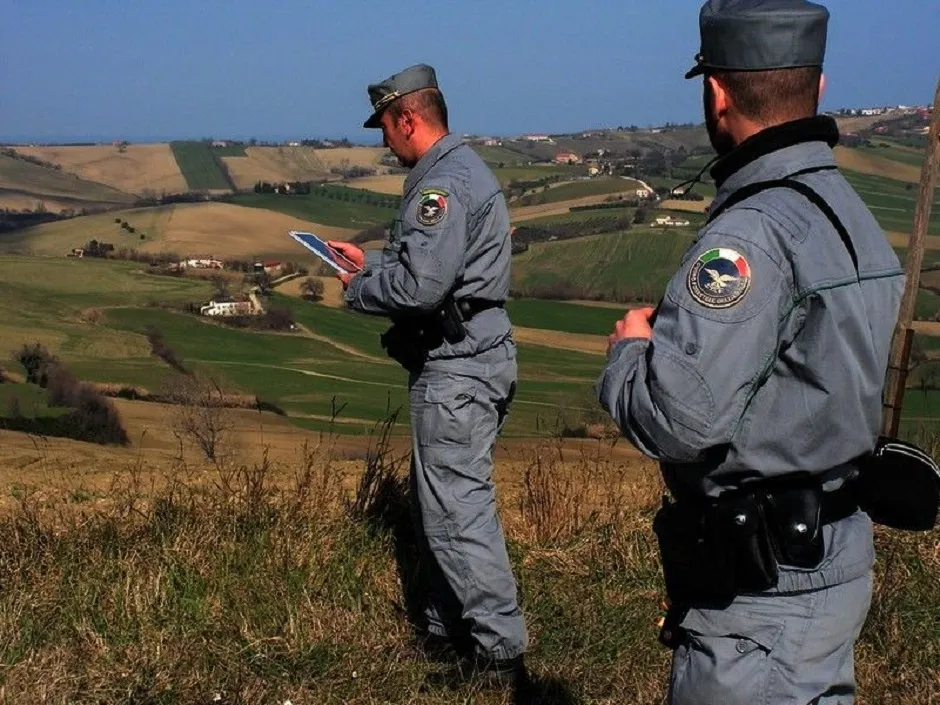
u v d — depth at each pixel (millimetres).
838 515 1994
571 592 3971
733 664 1965
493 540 3377
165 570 3674
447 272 3213
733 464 1933
